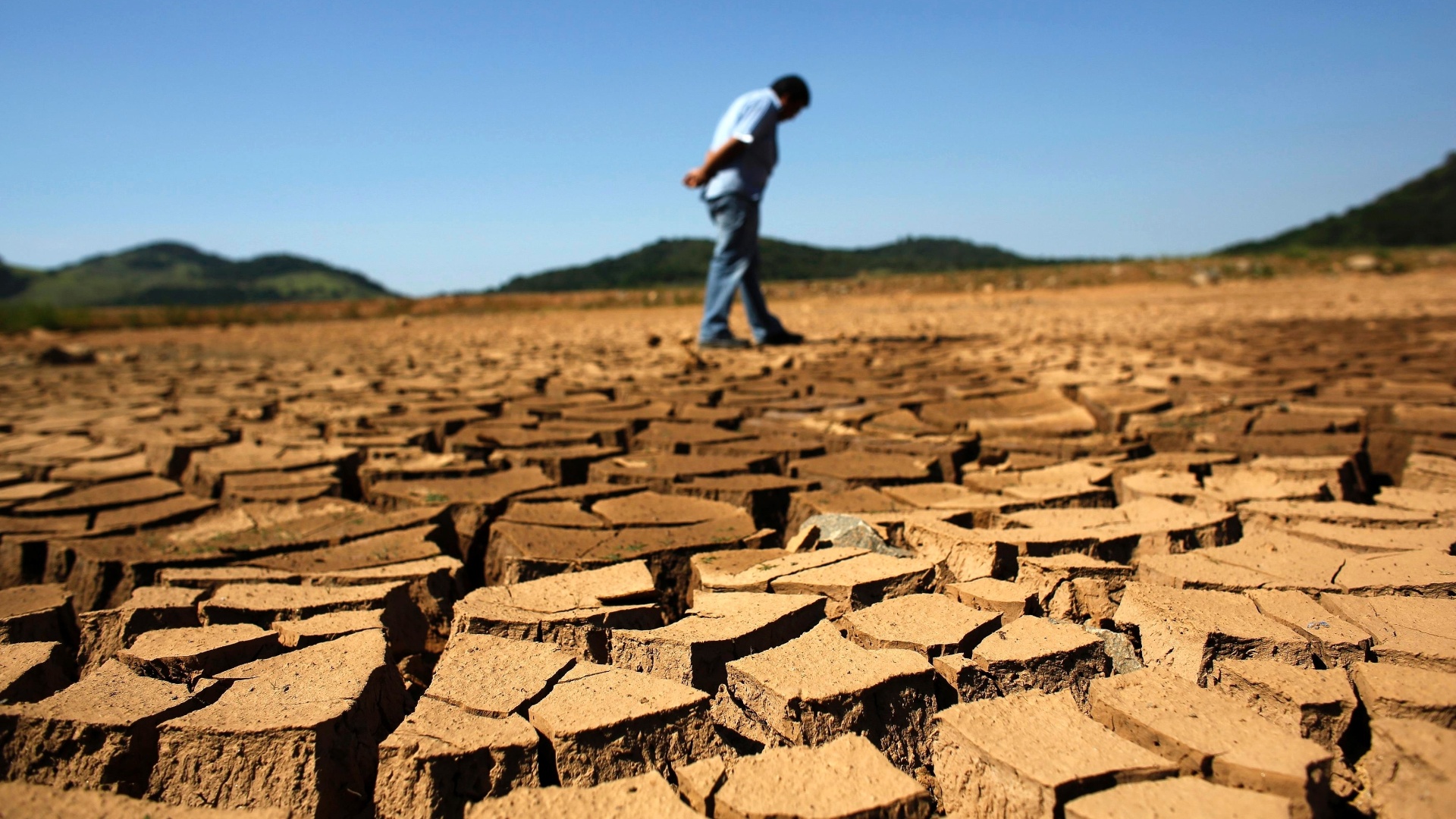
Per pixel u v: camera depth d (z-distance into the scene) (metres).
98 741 1.84
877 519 3.08
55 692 2.16
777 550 2.96
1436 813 1.59
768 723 1.94
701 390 6.48
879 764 1.72
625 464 4.16
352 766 1.86
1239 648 2.11
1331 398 5.30
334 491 3.91
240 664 2.20
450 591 2.86
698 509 3.50
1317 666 2.08
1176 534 2.87
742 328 14.81
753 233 9.58
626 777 1.81
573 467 4.37
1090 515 3.14
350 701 1.91
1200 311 15.02
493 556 3.28
